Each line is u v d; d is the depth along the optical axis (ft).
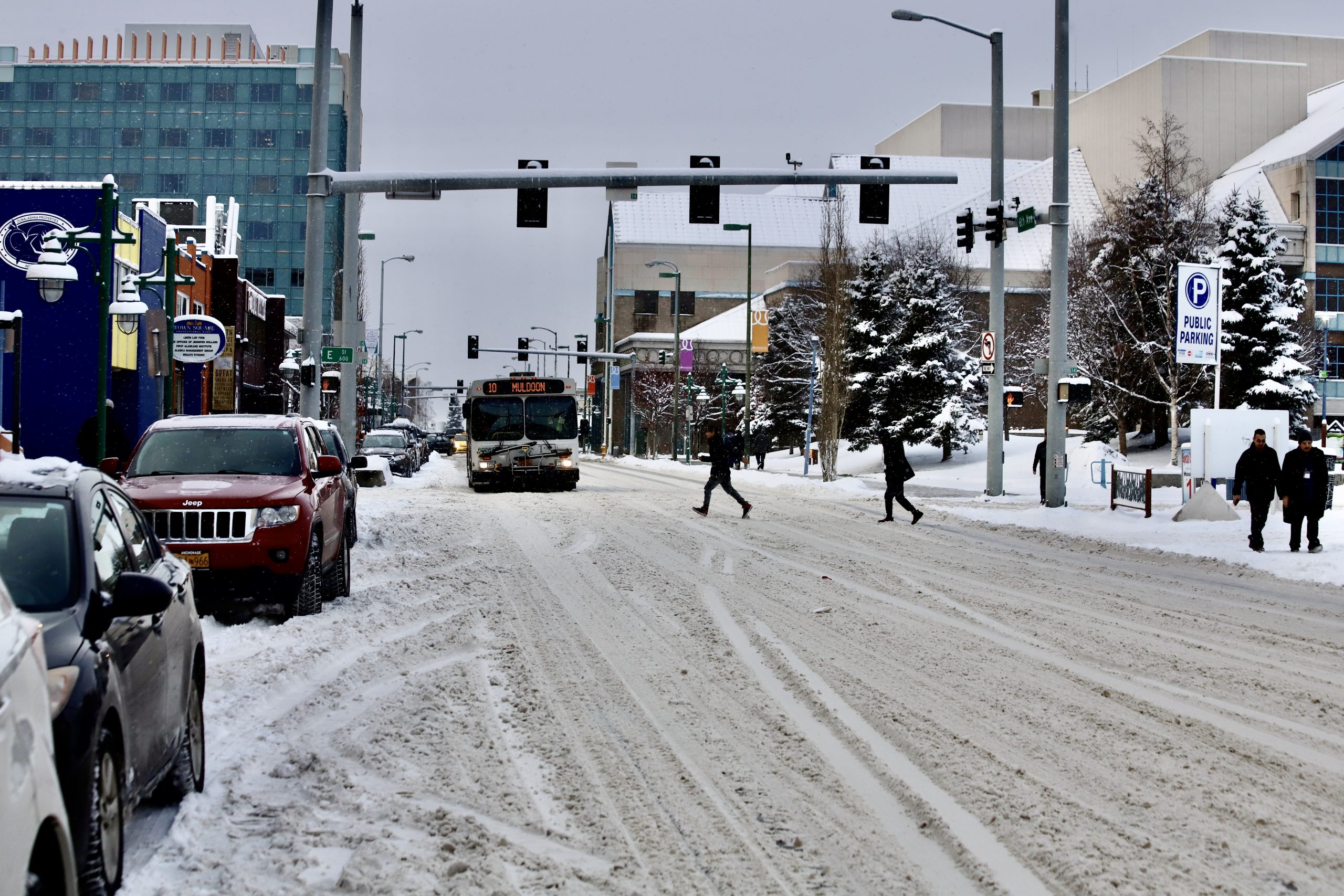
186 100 396.98
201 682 21.52
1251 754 23.13
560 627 38.04
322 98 83.35
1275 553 60.44
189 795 19.90
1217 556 59.77
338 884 16.16
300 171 395.96
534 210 84.23
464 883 16.26
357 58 101.76
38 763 10.76
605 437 286.25
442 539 66.33
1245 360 170.50
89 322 106.83
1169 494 99.86
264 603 38.01
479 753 23.11
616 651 33.94
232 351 158.81
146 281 77.87
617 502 99.14
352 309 102.63
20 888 9.79
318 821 18.86
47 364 106.73
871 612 41.39
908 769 22.08
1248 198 175.73
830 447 144.15
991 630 37.81
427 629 37.29
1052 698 28.07
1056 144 90.17
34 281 105.81
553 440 116.67
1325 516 78.33
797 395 250.78
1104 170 311.06
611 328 279.90
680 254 376.89
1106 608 43.04
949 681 29.99
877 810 19.71
